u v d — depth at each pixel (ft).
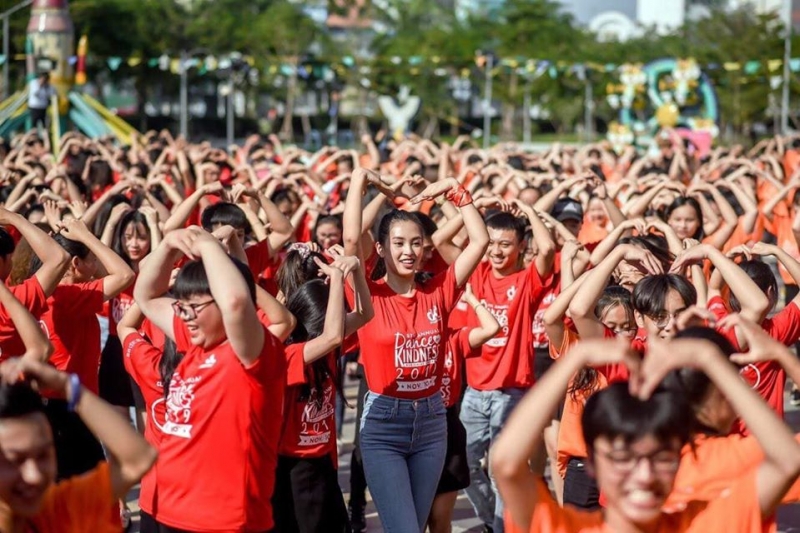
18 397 12.77
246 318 15.93
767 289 24.03
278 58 175.01
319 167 55.93
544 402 12.50
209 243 16.25
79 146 62.69
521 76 188.85
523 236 28.96
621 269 26.30
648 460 12.14
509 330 27.63
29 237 22.43
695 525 12.97
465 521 30.45
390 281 23.45
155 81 174.40
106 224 31.35
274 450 17.51
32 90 100.94
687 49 195.93
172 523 17.21
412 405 22.86
